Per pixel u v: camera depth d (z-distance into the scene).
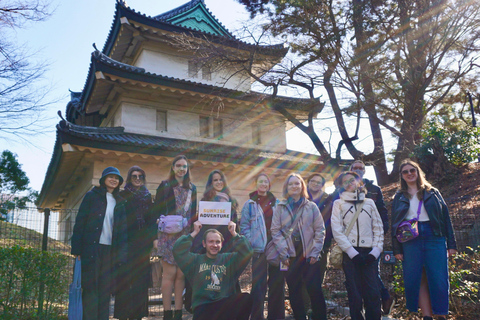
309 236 5.05
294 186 5.20
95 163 13.88
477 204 8.91
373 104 13.55
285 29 13.51
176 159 5.55
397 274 6.50
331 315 6.37
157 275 6.25
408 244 4.83
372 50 13.30
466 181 11.94
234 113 18.27
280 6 13.12
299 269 5.03
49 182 16.70
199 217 4.73
